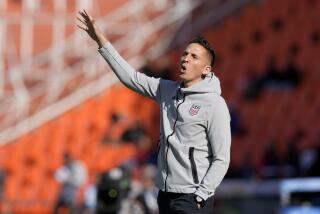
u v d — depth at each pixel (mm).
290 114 57281
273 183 41406
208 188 16438
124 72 17875
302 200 39312
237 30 67500
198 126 16688
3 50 69125
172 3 72938
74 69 69062
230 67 64625
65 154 47812
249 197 42875
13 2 70750
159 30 70938
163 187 16938
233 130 56906
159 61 67062
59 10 71375
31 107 65750
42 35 70688
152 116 62438
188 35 69188
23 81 68250
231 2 70500
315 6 65000
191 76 16938
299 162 51531
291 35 64188
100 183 33875
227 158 16609
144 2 73312
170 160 16844
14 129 63250
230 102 60219
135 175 51438
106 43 17906
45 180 59312
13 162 60438
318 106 57000
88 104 64375
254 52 64625
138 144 57906
